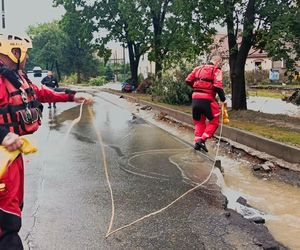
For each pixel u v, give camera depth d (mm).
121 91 36406
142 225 5336
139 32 29719
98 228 5250
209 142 11102
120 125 15008
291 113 19094
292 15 13344
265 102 25672
